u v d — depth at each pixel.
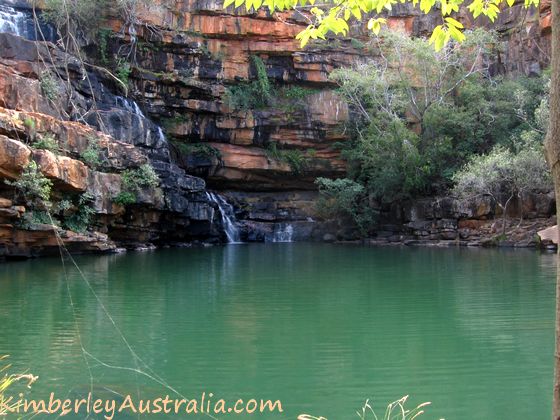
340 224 36.66
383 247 29.91
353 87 35.56
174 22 37.62
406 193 33.50
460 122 33.41
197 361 8.11
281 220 39.41
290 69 40.28
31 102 22.41
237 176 39.38
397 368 7.81
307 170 40.12
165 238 30.95
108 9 33.62
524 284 14.96
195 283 15.80
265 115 39.31
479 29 34.22
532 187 27.80
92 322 10.55
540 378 7.34
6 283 14.99
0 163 18.41
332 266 20.30
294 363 8.07
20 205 19.67
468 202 30.59
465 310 11.70
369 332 9.91
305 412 6.23
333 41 40.44
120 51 34.91
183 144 37.97
